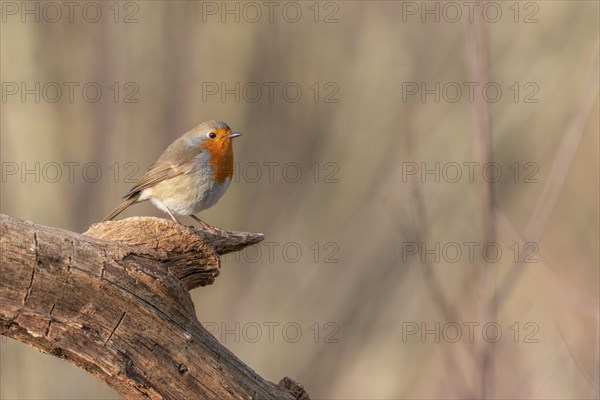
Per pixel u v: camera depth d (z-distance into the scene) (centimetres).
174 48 1474
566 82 1595
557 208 1744
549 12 1588
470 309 1405
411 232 1377
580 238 1712
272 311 1641
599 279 1617
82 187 1452
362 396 1614
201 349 649
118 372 624
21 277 589
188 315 648
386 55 1577
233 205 1603
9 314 593
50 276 596
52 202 1441
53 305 602
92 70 1452
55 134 1446
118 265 623
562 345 1245
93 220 1449
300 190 1625
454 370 1018
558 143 1619
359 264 1645
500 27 1602
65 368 1243
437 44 1568
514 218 1620
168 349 637
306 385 1630
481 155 991
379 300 1648
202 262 695
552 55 1590
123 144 1466
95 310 614
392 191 1462
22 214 1427
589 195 1739
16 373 1224
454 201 1571
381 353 1644
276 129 1590
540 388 1204
